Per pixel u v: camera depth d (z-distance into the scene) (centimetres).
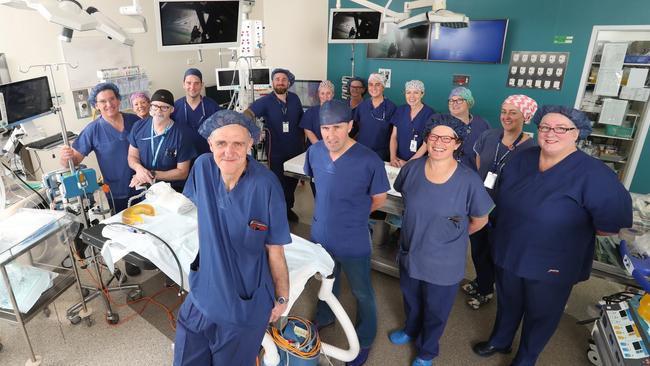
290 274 157
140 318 235
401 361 209
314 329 179
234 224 125
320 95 350
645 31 330
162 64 443
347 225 184
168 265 159
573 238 160
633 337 175
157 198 199
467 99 269
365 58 461
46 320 230
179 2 268
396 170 291
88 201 225
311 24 489
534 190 163
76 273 218
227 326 132
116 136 252
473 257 244
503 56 386
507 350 212
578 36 351
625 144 378
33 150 330
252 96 380
